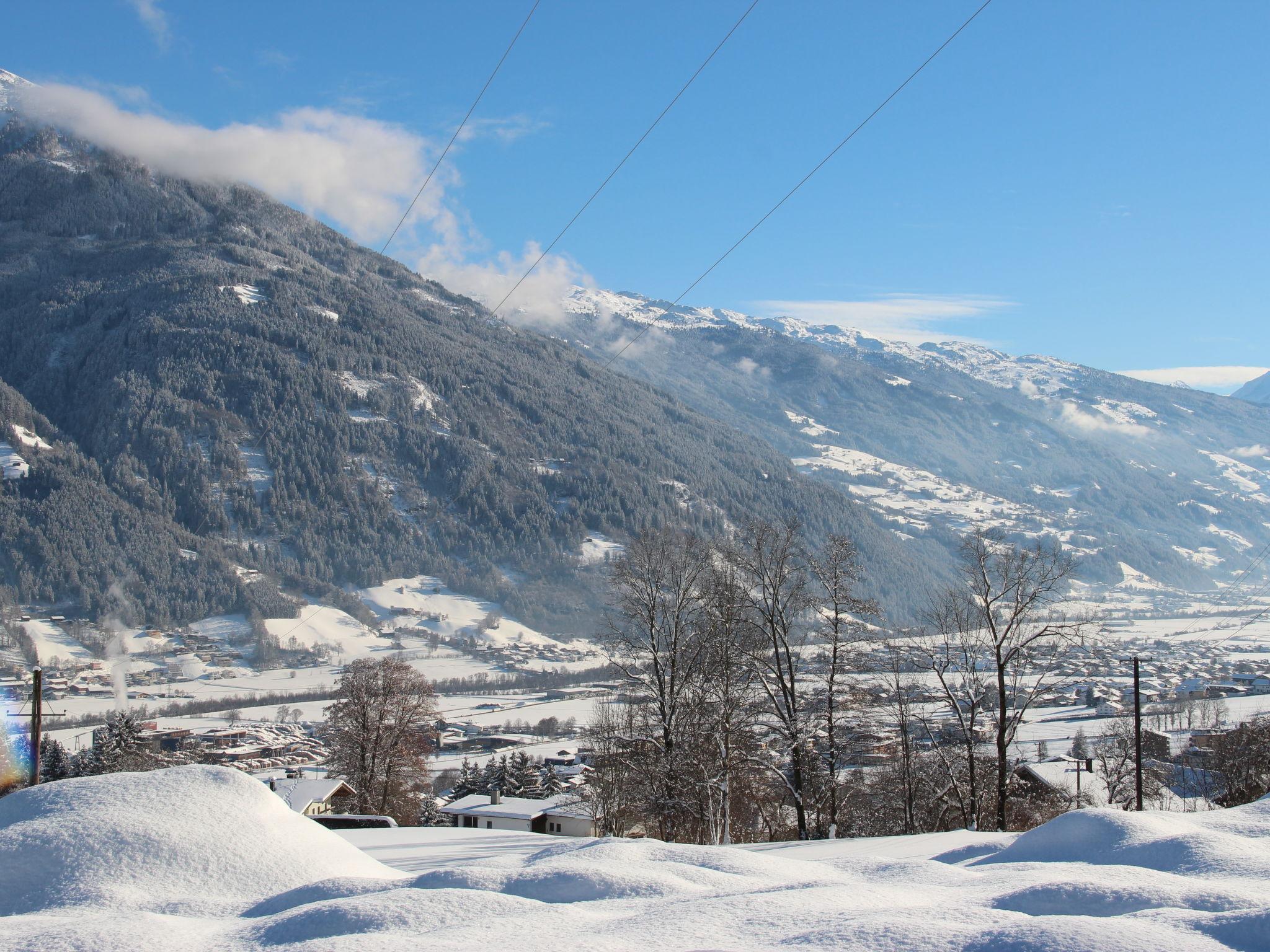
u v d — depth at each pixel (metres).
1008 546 23.41
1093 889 6.92
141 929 6.85
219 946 6.69
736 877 8.64
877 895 7.52
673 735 23.84
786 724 22.52
